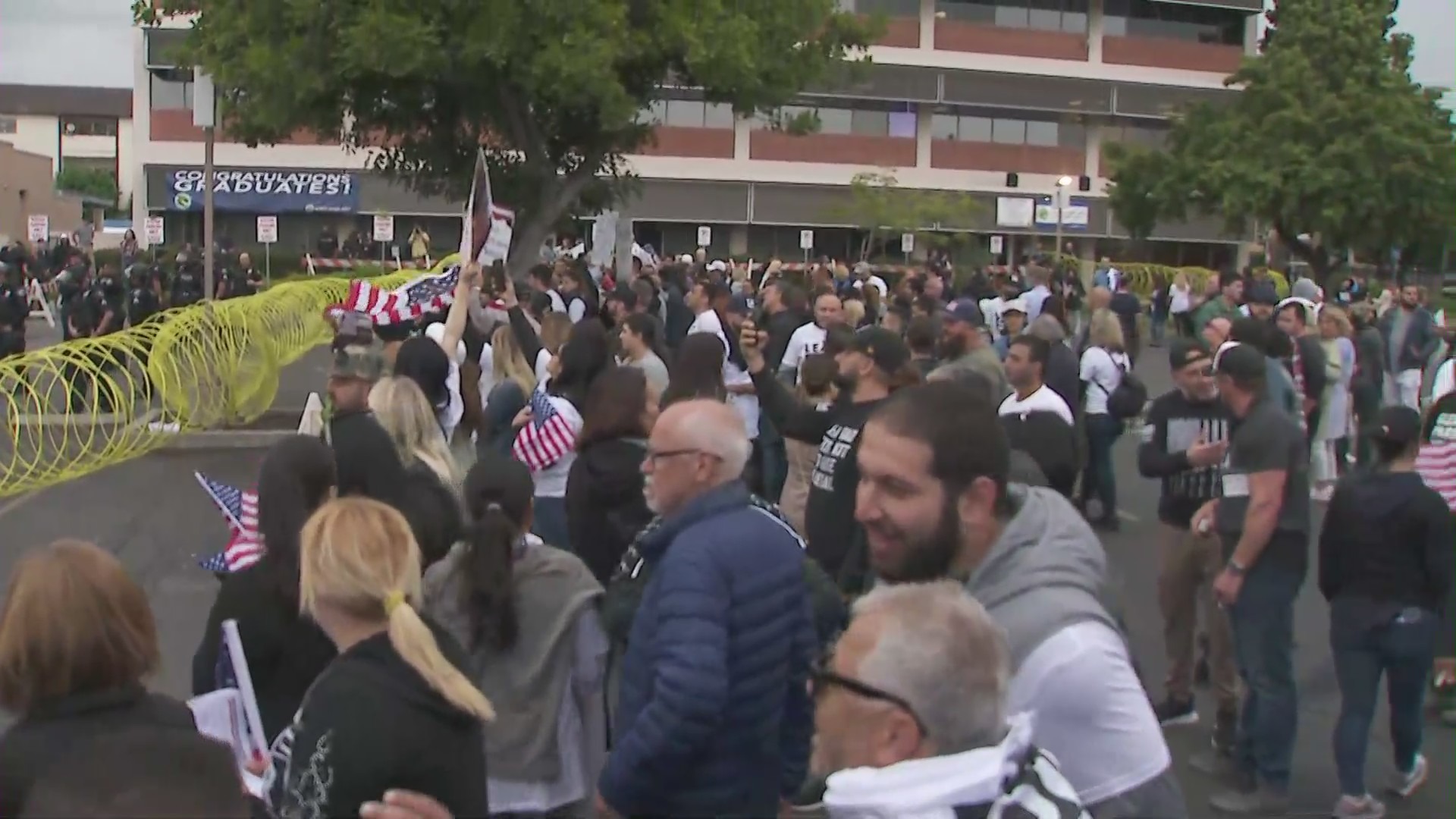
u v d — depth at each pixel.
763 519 3.97
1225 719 6.91
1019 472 4.08
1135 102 56.56
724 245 54.47
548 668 4.46
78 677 2.78
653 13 20.33
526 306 13.52
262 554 4.07
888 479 2.73
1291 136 44.50
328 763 3.01
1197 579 7.30
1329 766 6.98
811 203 54.09
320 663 3.90
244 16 18.86
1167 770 2.63
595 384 5.73
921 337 9.77
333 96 19.52
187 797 2.09
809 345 11.96
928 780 2.20
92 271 27.27
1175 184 46.41
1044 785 2.26
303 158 50.19
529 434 7.58
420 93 19.84
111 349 15.41
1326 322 14.19
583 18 19.05
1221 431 7.14
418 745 3.04
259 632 3.87
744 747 3.85
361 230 51.12
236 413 16.55
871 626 2.32
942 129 55.59
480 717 3.16
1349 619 6.21
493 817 4.40
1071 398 10.81
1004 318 13.33
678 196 52.88
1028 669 2.61
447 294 13.09
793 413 7.71
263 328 17.69
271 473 3.98
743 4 20.86
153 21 21.42
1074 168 57.06
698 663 3.66
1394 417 6.14
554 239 32.97
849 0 53.38
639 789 3.73
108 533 11.59
